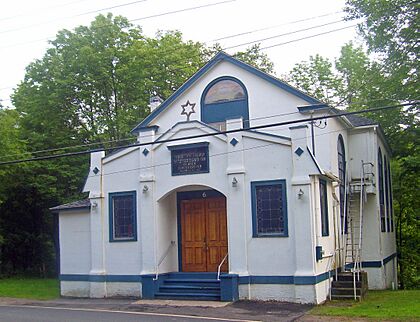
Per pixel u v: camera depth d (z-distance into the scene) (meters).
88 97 33.91
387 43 28.47
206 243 22.52
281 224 19.83
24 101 35.62
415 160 29.73
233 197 20.55
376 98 30.91
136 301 20.78
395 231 36.75
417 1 25.88
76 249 23.80
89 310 18.89
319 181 20.44
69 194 34.72
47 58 34.44
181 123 21.81
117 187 22.91
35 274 36.72
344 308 17.92
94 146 34.12
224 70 23.52
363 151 26.30
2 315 18.11
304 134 19.66
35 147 34.28
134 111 34.44
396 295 21.09
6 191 34.66
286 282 19.45
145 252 21.91
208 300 20.17
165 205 22.64
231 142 20.77
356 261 21.69
